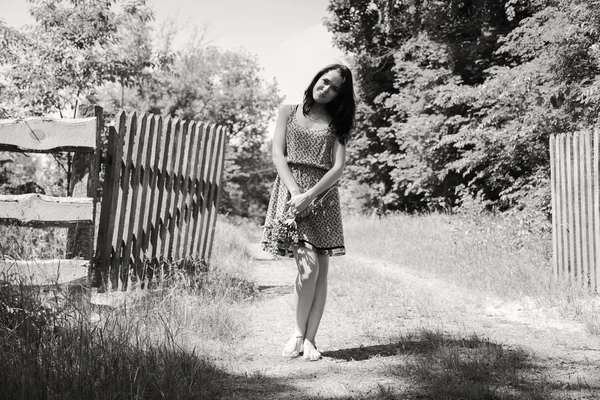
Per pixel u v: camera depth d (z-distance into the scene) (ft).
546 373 12.15
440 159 60.39
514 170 48.26
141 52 43.11
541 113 35.55
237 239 45.98
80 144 15.02
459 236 35.86
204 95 136.67
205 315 15.98
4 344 10.58
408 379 11.87
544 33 36.01
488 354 13.73
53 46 37.42
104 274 19.10
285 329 16.99
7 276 12.53
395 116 73.87
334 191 14.14
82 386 9.49
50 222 14.39
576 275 23.32
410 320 18.42
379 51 77.77
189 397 10.09
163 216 23.29
